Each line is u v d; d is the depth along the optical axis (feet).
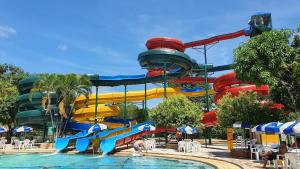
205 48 162.09
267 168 44.98
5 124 148.15
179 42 134.31
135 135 98.02
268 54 57.21
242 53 60.34
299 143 65.57
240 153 61.93
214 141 143.02
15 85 169.78
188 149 77.71
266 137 78.43
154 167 53.31
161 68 142.20
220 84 125.59
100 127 89.51
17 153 92.27
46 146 106.22
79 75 123.85
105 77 149.38
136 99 157.99
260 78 57.93
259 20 150.82
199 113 99.50
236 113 65.41
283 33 59.52
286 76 60.90
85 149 88.84
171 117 95.71
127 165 57.47
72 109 133.08
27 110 135.54
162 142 127.85
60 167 56.34
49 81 120.16
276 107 65.36
